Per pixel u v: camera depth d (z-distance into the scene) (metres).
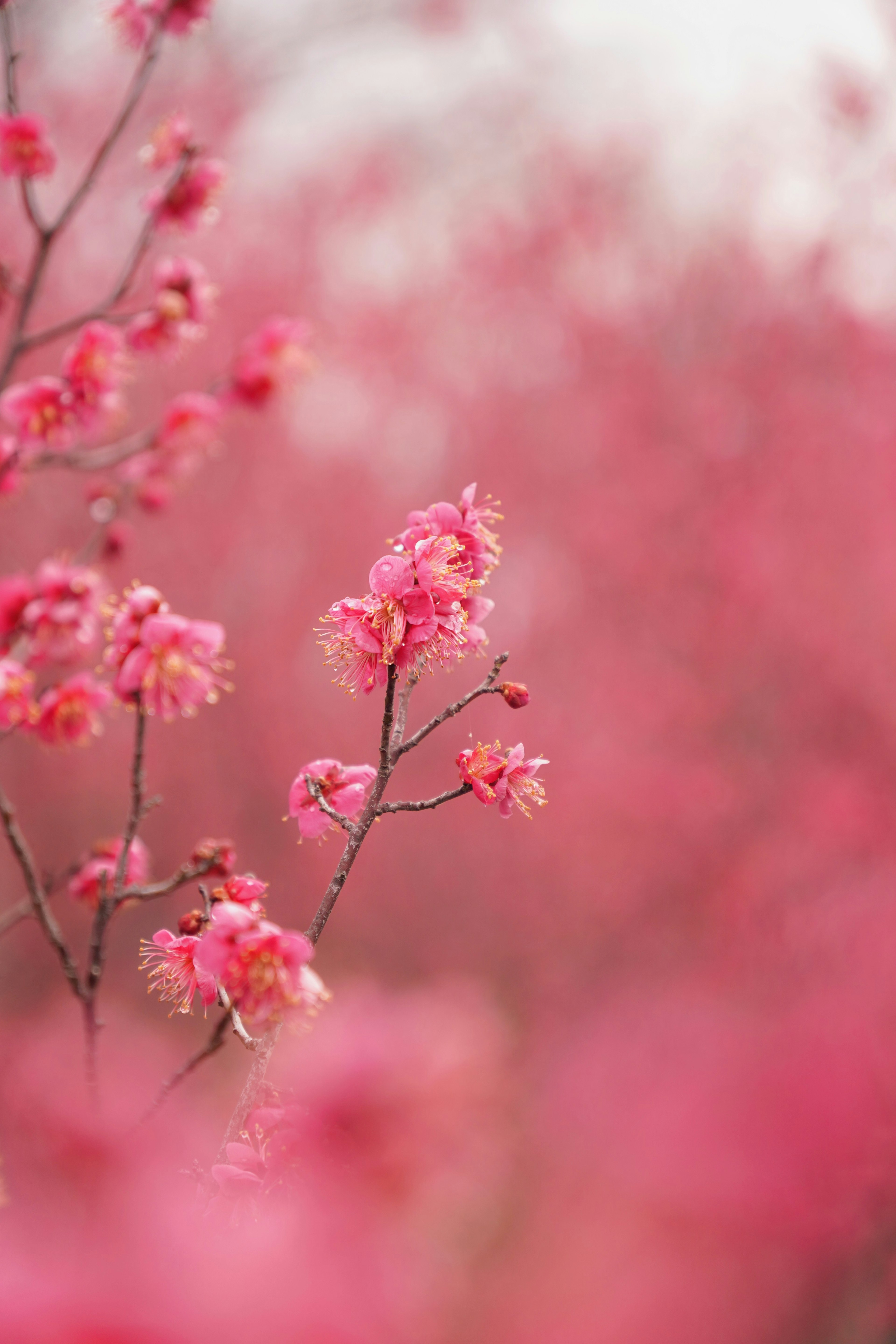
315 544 10.89
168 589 10.20
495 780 1.60
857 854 6.28
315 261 10.76
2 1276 0.52
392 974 9.76
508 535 9.59
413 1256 0.66
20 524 8.48
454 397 10.53
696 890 7.06
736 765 7.28
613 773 7.60
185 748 10.05
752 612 7.24
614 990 6.95
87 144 7.55
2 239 7.27
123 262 7.81
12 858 8.95
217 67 8.30
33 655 2.57
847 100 6.75
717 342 8.50
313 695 10.70
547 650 8.86
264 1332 0.53
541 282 9.45
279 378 3.34
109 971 8.60
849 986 5.33
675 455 8.06
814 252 7.42
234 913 1.30
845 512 7.01
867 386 7.15
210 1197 1.09
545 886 8.68
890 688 6.64
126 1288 0.52
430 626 1.49
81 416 2.72
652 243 9.06
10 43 2.76
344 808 1.74
